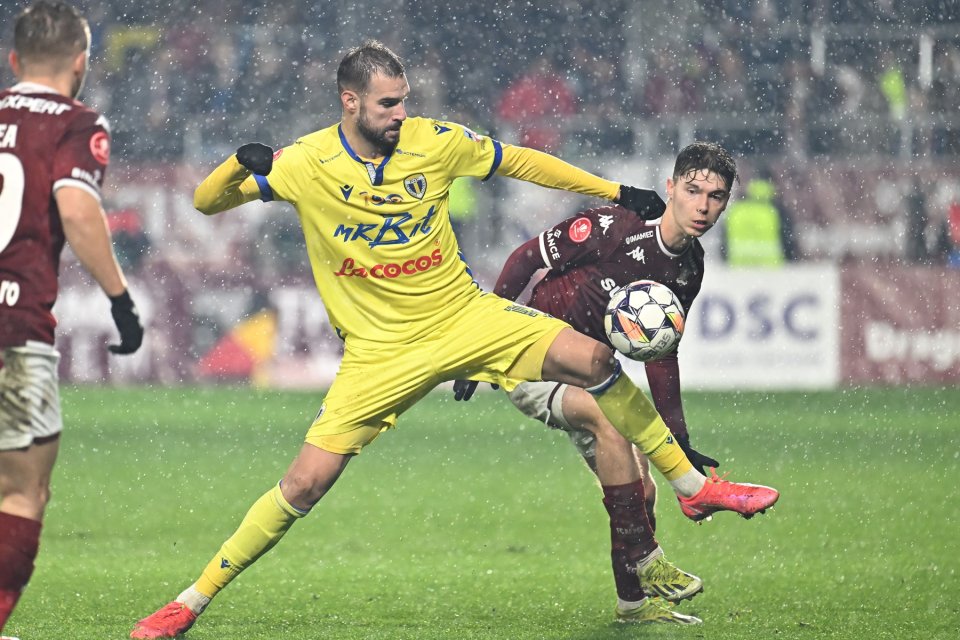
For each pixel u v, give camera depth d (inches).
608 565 954.1
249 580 888.9
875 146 2445.9
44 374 558.6
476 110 2578.7
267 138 2539.4
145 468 1405.0
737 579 900.0
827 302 2239.2
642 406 711.7
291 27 2593.5
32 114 556.7
